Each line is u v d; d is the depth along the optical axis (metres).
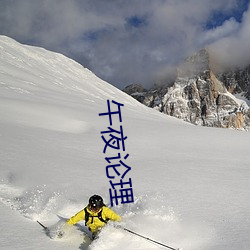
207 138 24.88
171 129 28.83
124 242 5.71
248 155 18.86
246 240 5.83
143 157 16.50
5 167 11.52
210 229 6.46
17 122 24.06
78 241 5.93
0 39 99.38
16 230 6.08
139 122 33.66
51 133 21.11
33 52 108.81
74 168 12.40
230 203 8.41
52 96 50.41
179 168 13.43
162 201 8.42
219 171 13.09
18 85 51.25
